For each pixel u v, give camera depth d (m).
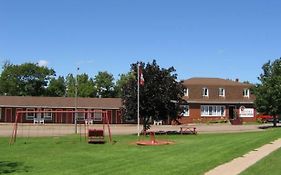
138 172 17.27
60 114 68.38
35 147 30.64
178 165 18.89
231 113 74.31
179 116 43.88
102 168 19.05
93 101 70.50
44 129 54.69
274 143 27.08
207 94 73.88
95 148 29.55
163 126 61.56
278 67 53.50
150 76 42.56
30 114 67.94
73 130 52.53
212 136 39.28
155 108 42.28
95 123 68.44
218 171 16.94
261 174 15.82
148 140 35.28
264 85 53.31
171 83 42.91
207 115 73.25
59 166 20.53
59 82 103.38
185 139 36.38
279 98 52.56
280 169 16.72
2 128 55.81
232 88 75.06
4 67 99.00
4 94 98.50
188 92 73.06
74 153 26.44
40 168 20.06
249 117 73.75
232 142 29.28
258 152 22.72
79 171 18.53
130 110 42.81
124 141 35.16
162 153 24.55
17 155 25.62
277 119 68.38
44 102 69.12
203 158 21.06
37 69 99.94
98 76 103.94
